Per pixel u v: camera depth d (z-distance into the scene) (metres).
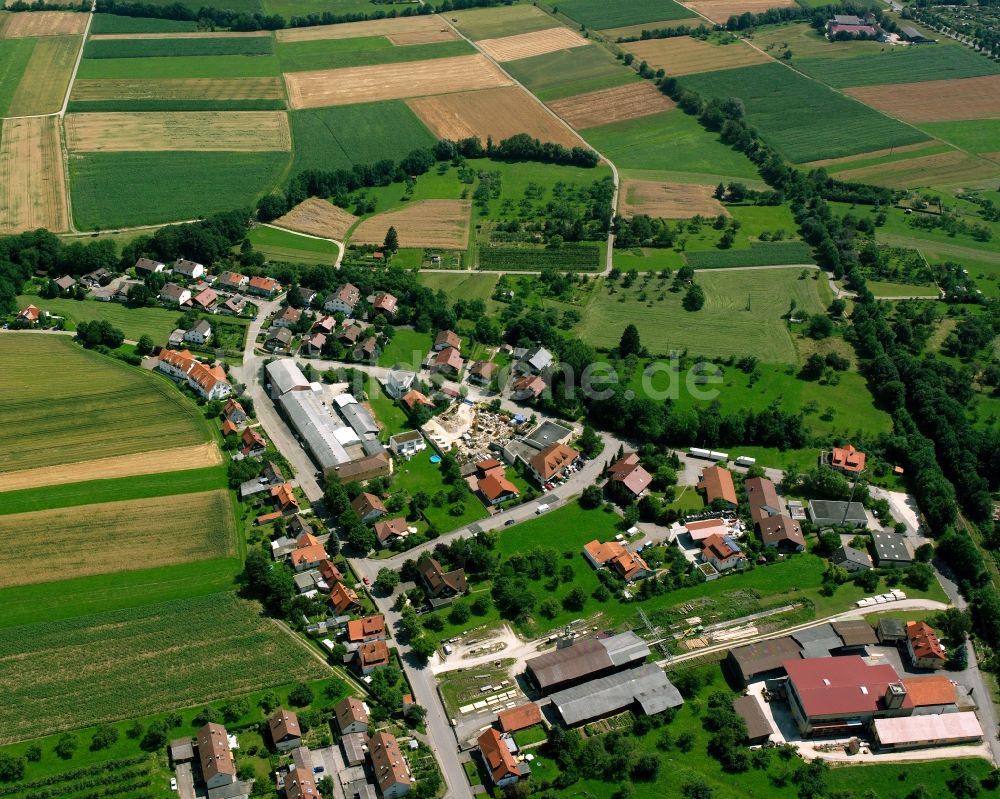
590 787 157.12
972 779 158.12
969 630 186.25
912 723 166.25
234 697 168.88
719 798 155.38
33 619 181.62
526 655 181.25
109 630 180.25
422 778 157.25
